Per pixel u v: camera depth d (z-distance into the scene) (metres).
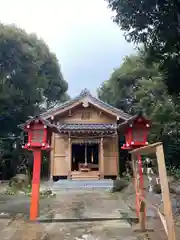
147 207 6.00
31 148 5.34
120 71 18.84
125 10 7.02
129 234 4.05
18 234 4.11
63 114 13.91
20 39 15.88
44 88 18.02
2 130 17.92
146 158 9.97
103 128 12.63
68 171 12.27
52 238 3.87
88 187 10.97
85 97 13.59
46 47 19.56
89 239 3.80
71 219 5.02
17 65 15.79
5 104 16.11
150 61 8.38
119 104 20.38
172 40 6.79
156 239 3.79
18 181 10.60
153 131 12.46
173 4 6.54
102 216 5.25
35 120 5.27
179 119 11.70
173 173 11.23
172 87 7.84
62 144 13.34
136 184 4.93
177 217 5.07
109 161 13.29
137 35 7.48
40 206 6.62
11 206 6.68
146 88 14.76
